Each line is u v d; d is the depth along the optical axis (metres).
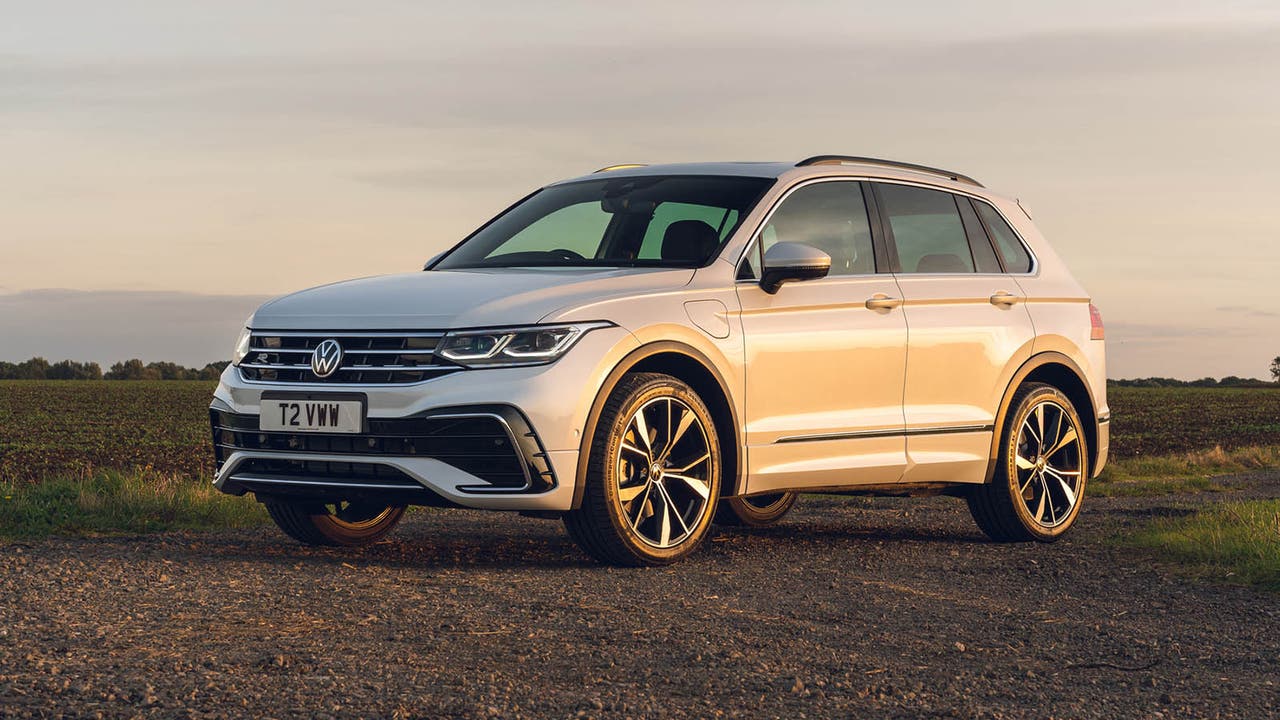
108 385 132.12
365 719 4.66
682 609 7.11
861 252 10.06
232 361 9.01
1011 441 10.86
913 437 10.11
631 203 9.89
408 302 8.42
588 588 7.68
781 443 9.26
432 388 8.00
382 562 8.82
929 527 12.37
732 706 5.07
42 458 34.91
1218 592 8.16
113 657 5.54
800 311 9.41
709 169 10.17
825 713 5.02
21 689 4.92
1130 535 11.16
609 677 5.47
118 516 11.12
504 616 6.72
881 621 7.00
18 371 169.62
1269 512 10.84
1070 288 11.79
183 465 31.30
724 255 9.23
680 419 8.73
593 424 8.23
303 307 8.73
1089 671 5.93
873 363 9.80
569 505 8.20
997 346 10.77
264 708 4.77
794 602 7.50
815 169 10.11
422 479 8.01
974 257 10.99
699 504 8.91
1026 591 8.17
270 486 8.60
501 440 8.00
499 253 9.92
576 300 8.35
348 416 8.16
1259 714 5.22
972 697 5.36
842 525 12.48
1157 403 97.19
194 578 7.67
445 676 5.38
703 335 8.81
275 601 6.99
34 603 6.74
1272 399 108.75
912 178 10.78
